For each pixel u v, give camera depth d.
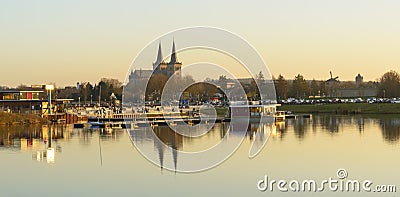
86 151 68.12
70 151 68.62
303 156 59.72
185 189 43.31
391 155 60.19
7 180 48.72
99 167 54.53
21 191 44.25
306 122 119.56
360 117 137.75
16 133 97.69
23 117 122.81
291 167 52.28
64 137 88.75
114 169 53.09
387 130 94.56
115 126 112.06
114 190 43.66
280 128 102.31
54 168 54.88
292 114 146.25
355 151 64.12
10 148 73.25
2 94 140.50
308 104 177.88
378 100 178.38
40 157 63.44
